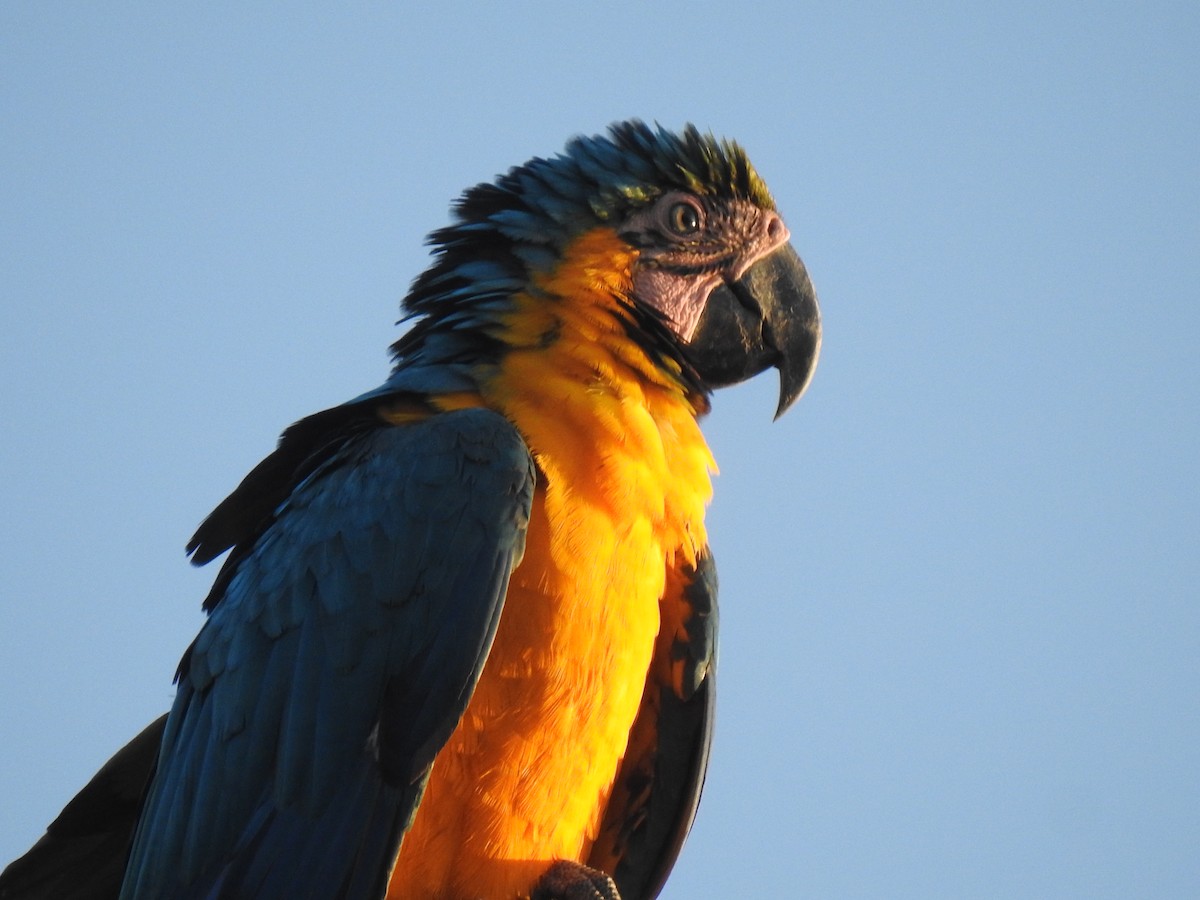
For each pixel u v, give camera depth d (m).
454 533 10.09
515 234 11.48
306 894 9.71
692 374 11.60
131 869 10.60
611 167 12.04
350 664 10.09
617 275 11.66
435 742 9.84
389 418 10.96
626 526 10.48
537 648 10.16
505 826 10.27
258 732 10.20
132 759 11.20
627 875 11.88
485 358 11.00
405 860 10.25
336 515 10.49
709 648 11.31
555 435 10.53
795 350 12.66
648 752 11.70
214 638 10.72
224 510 11.27
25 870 10.95
